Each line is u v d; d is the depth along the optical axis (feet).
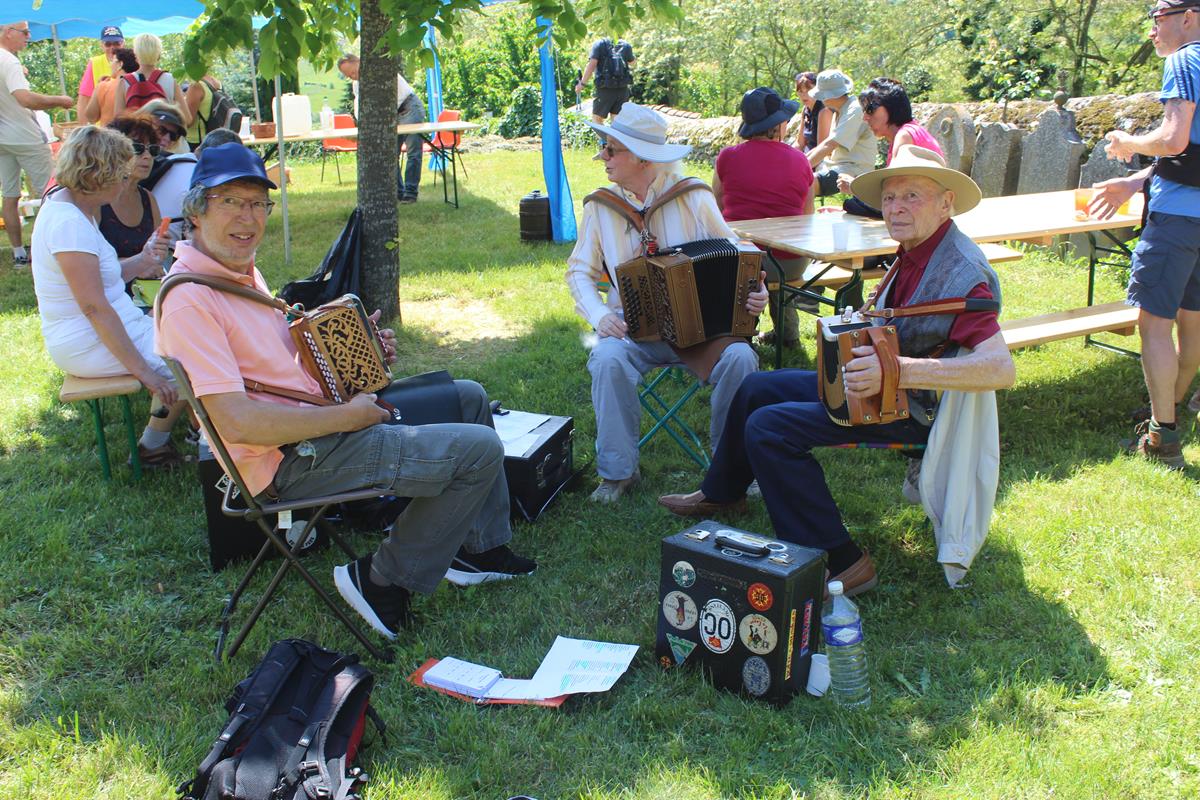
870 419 9.68
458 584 11.18
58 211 12.51
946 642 10.04
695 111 67.97
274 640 10.18
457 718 8.89
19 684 9.53
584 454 14.78
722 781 8.14
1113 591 10.77
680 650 9.62
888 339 9.59
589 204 13.67
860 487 13.67
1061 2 47.98
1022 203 18.99
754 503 13.07
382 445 9.53
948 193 10.19
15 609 10.77
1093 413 15.88
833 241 15.46
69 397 12.85
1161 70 47.88
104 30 32.22
